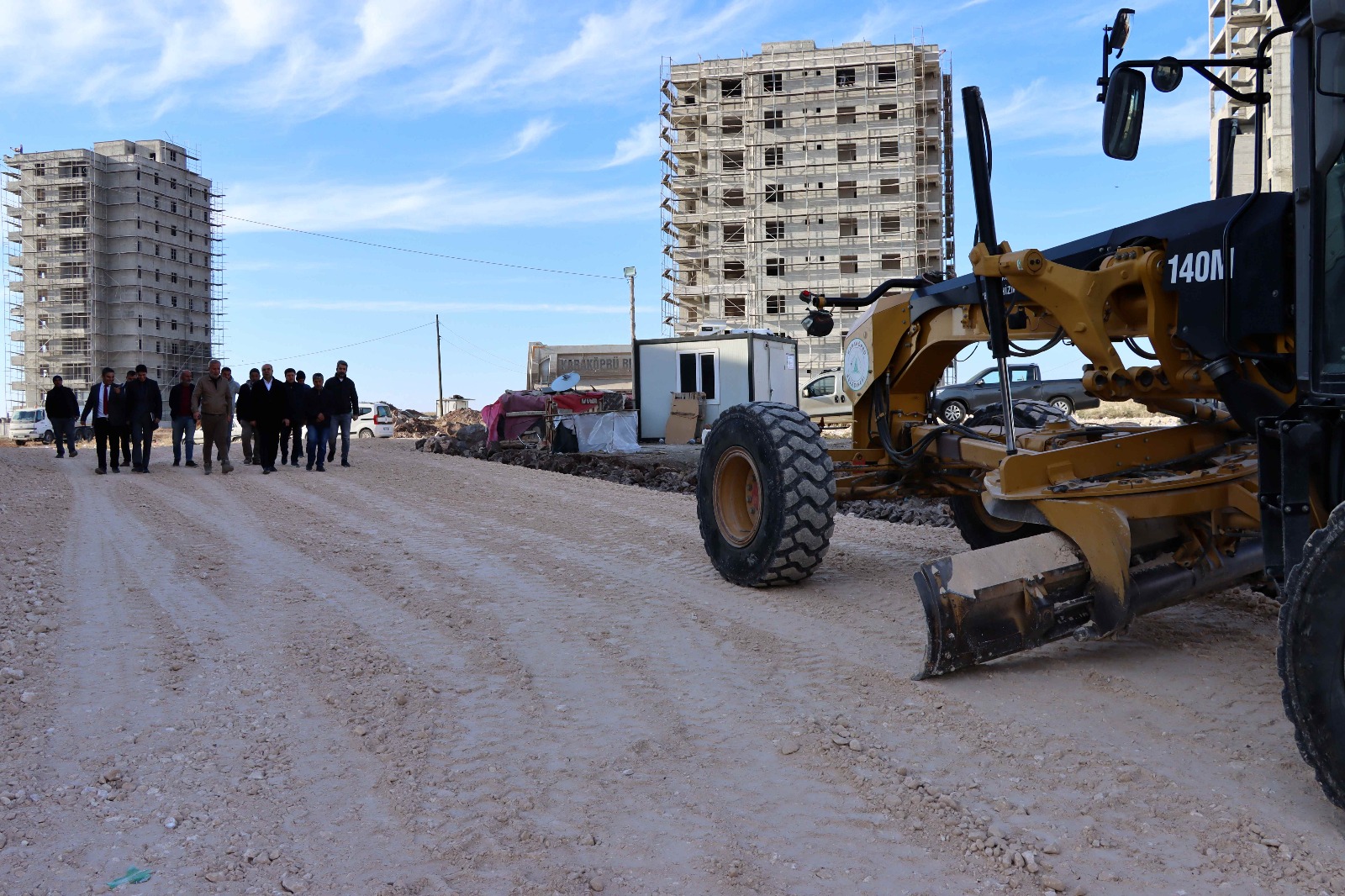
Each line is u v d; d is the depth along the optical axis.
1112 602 4.36
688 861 2.86
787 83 85.81
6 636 5.41
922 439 6.55
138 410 16.03
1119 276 4.65
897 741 3.74
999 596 4.38
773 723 3.98
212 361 15.66
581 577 7.09
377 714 4.18
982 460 5.96
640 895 2.67
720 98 86.69
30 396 135.50
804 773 3.47
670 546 8.37
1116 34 4.23
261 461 15.89
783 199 85.56
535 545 8.57
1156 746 3.62
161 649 5.19
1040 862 2.79
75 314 134.62
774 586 6.50
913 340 6.55
